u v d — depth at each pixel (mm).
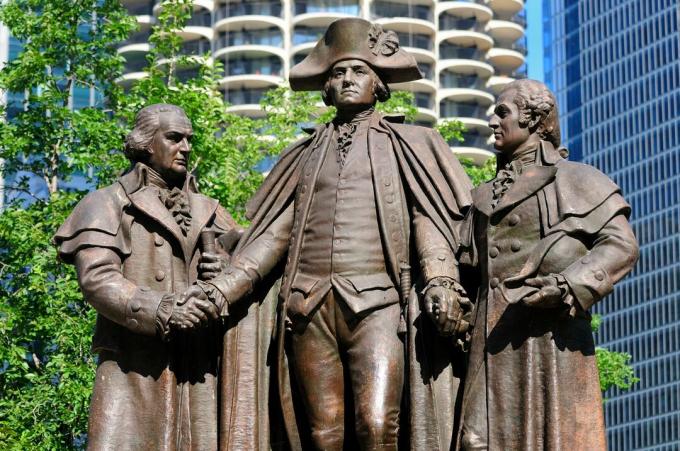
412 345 9133
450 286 9102
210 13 74062
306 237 9602
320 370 9398
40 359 26578
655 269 74438
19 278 25406
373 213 9555
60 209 25750
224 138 29297
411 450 9047
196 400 9383
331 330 9414
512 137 9320
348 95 9797
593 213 8992
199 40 73938
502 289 8828
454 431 9117
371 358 9258
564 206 9000
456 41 77625
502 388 8898
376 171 9602
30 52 26984
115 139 26266
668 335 72938
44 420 23797
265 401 9430
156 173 9750
